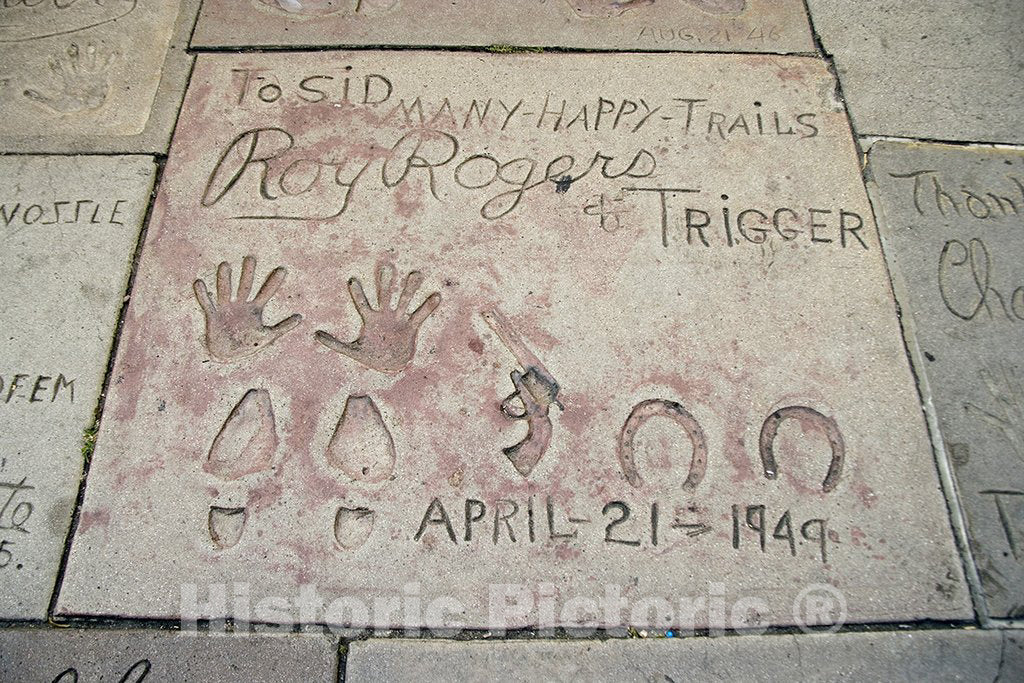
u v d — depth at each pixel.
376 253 1.85
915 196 1.96
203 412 1.67
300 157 1.99
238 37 2.19
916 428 1.67
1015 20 2.26
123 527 1.56
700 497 1.60
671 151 2.00
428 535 1.55
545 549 1.54
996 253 1.88
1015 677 1.46
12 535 1.55
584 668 1.46
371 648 1.47
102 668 1.44
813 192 1.95
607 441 1.64
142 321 1.76
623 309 1.79
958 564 1.55
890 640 1.49
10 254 1.84
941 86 2.14
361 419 1.66
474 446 1.63
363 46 2.17
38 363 1.72
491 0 2.27
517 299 1.80
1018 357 1.75
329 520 1.57
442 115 2.05
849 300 1.81
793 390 1.71
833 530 1.57
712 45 2.19
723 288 1.82
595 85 2.11
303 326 1.76
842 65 2.17
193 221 1.89
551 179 1.96
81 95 2.08
